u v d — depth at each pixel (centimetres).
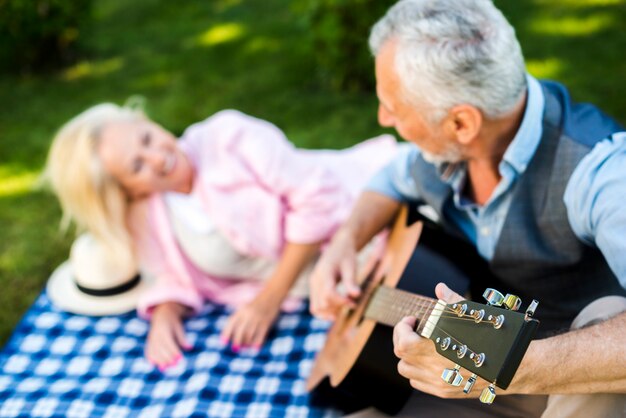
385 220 230
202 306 266
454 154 178
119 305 264
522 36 409
